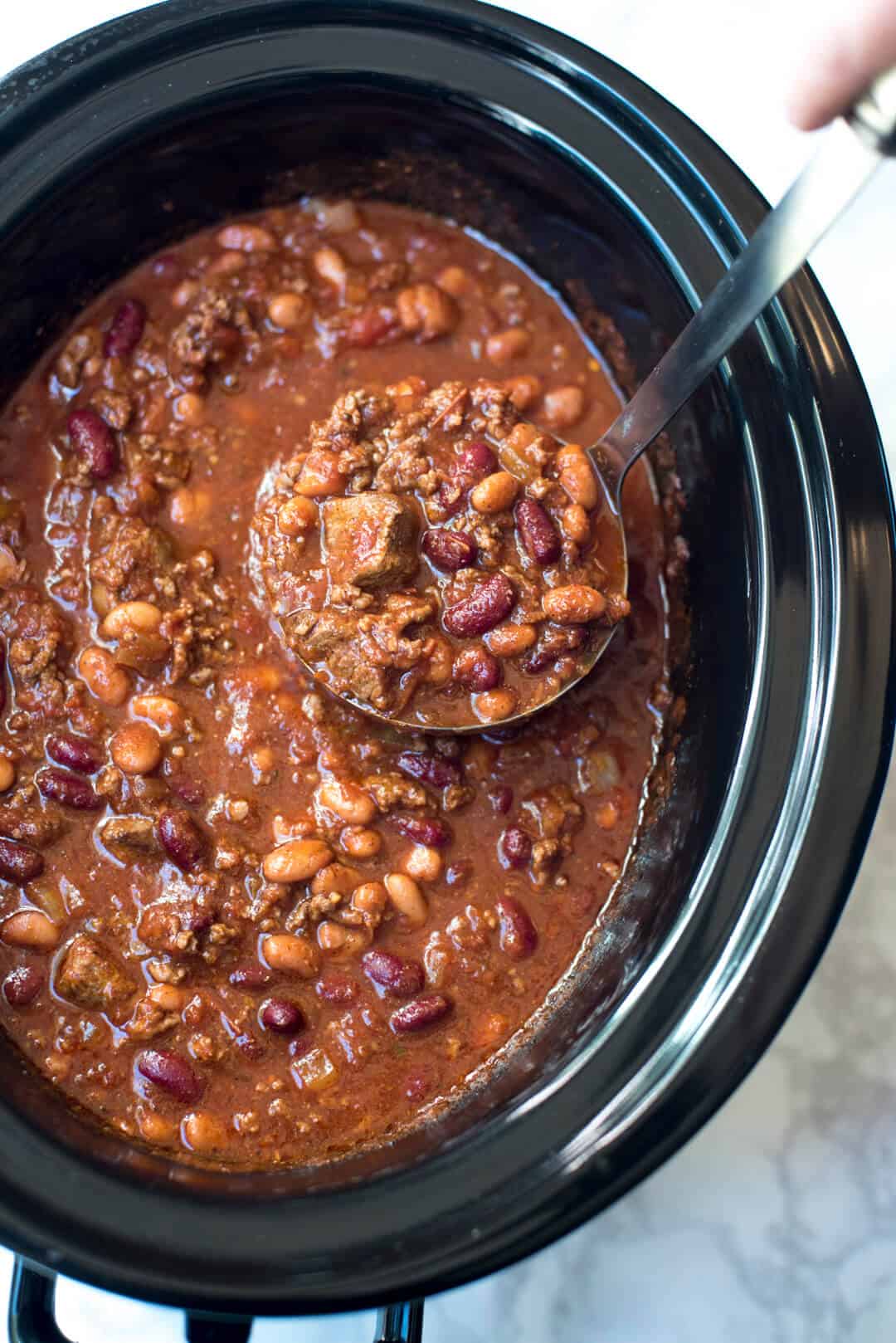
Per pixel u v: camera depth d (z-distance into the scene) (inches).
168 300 18.4
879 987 19.2
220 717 17.3
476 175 18.0
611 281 17.9
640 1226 18.8
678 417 17.4
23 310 17.4
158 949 16.7
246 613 17.5
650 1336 18.6
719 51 20.0
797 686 15.6
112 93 16.3
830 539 15.7
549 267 18.7
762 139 20.0
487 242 18.9
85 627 17.5
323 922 16.9
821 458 15.8
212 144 17.1
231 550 17.8
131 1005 16.6
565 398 18.4
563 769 17.7
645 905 16.7
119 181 16.9
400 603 16.6
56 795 16.8
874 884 19.4
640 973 15.4
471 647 16.8
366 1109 16.6
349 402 17.3
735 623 16.5
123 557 17.2
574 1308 18.6
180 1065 16.4
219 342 18.0
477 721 16.8
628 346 18.4
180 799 17.1
